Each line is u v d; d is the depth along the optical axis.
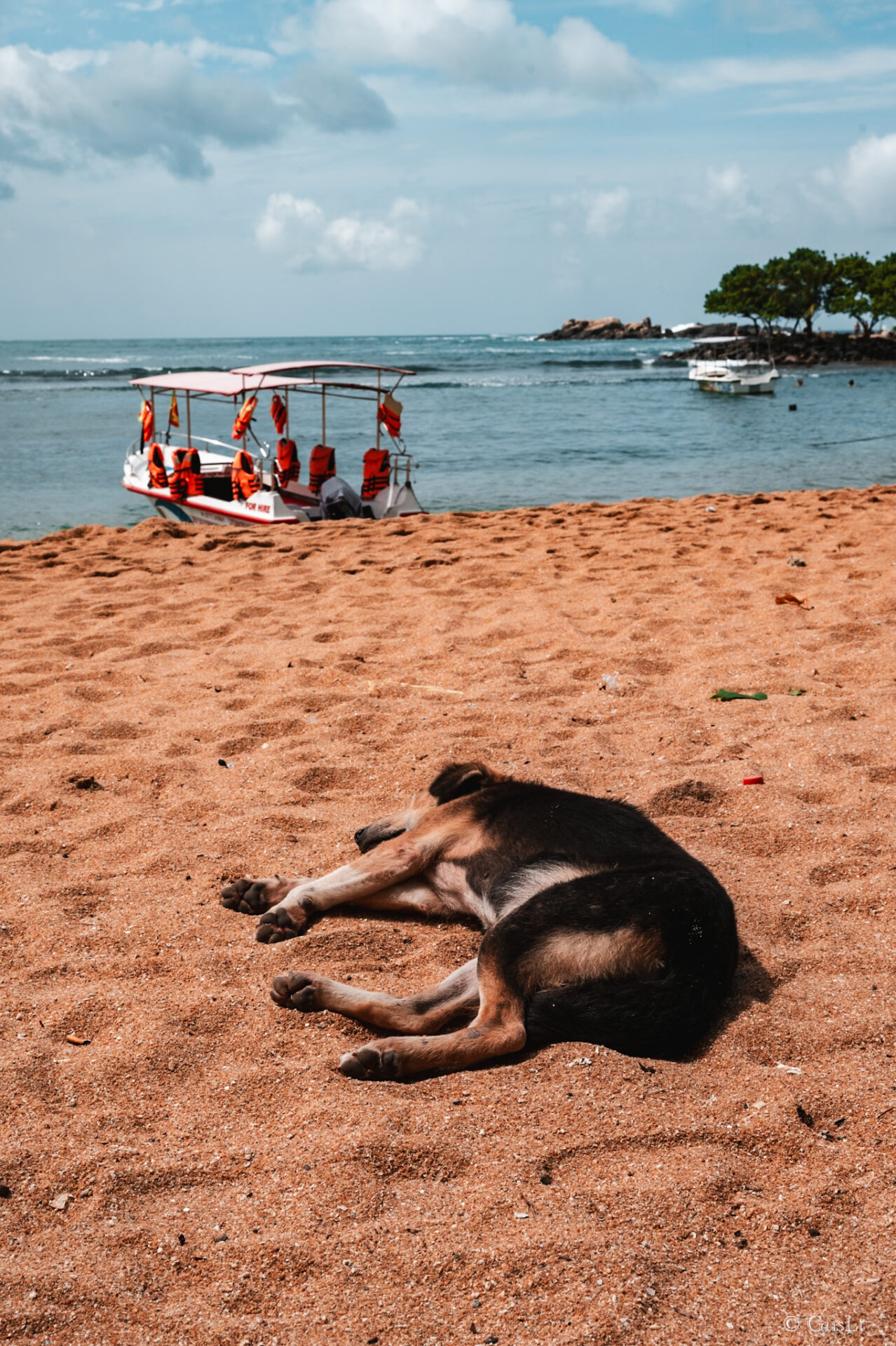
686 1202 2.51
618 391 51.84
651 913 3.10
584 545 11.54
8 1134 2.74
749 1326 2.19
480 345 154.75
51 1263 2.33
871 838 4.57
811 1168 2.67
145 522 13.26
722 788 5.09
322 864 4.36
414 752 5.55
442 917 3.98
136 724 6.05
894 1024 3.28
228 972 3.57
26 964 3.59
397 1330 2.17
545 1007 3.05
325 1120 2.80
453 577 10.11
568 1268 2.30
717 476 20.95
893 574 9.38
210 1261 2.35
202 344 176.88
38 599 9.57
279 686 6.82
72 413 35.25
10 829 4.69
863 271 86.00
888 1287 2.28
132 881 4.21
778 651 7.34
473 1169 2.63
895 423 33.03
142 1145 2.73
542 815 3.69
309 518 14.77
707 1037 3.23
